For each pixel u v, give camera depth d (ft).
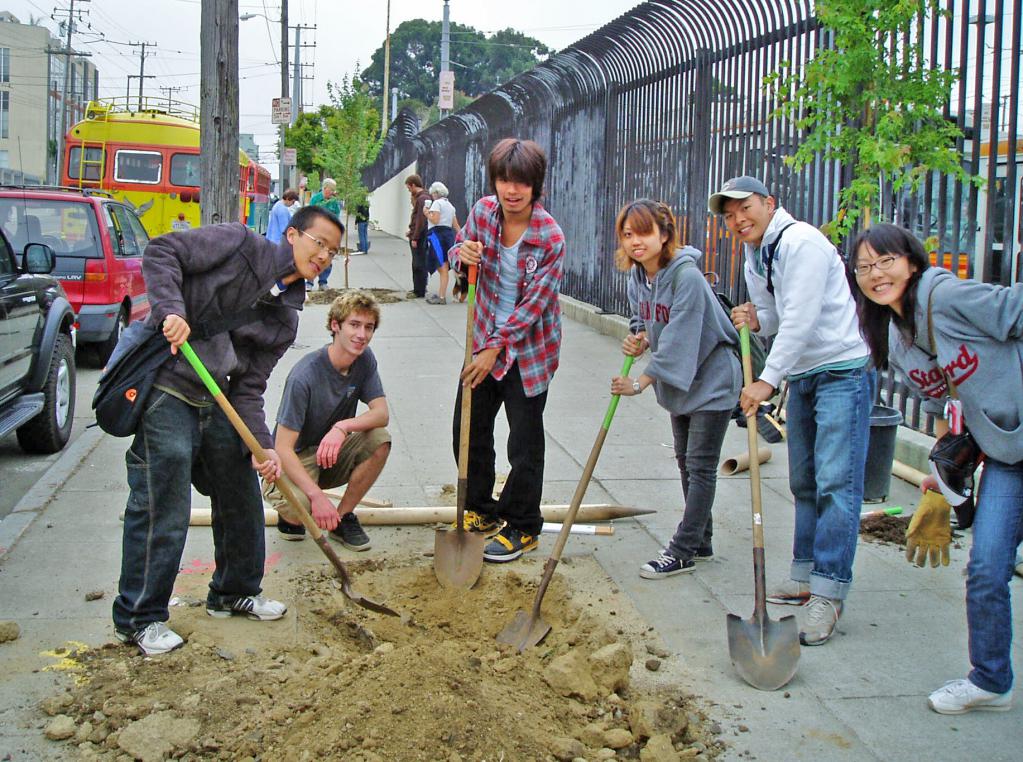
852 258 12.66
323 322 45.03
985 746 11.63
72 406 26.35
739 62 31.71
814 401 14.98
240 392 14.06
